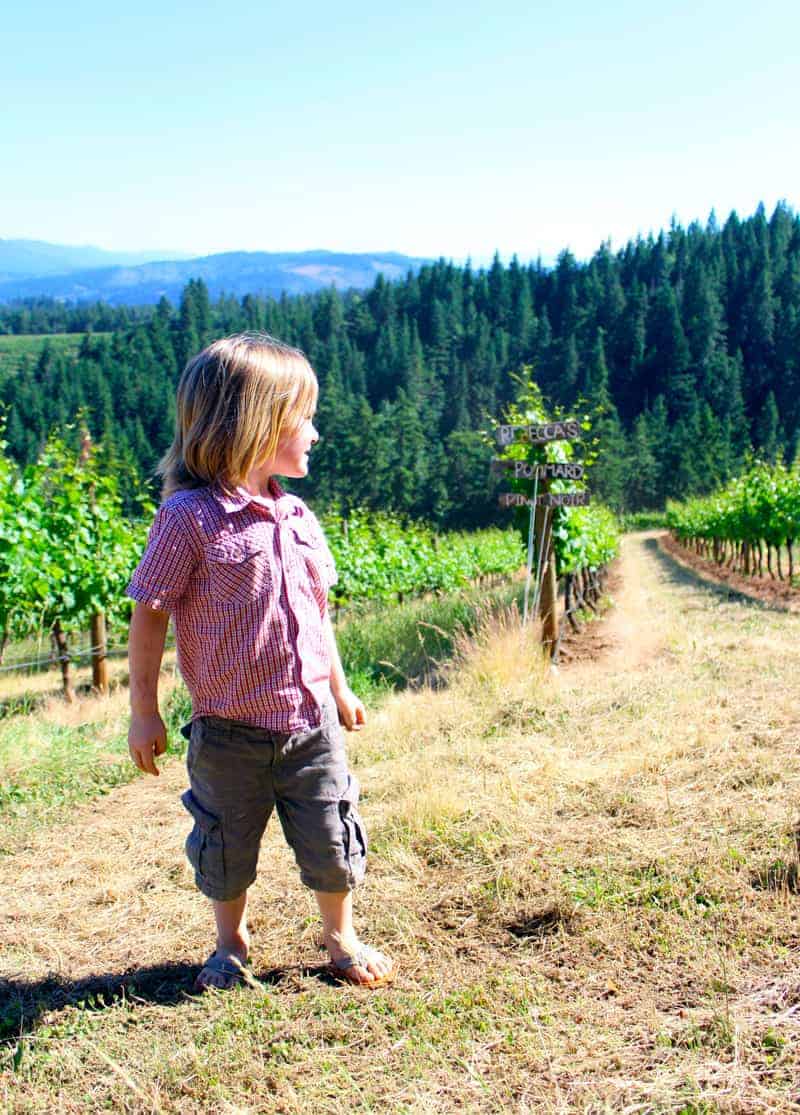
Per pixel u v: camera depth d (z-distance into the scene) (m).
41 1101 2.04
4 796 4.18
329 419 100.62
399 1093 1.97
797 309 137.62
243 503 2.24
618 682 5.73
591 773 3.88
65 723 6.03
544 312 151.00
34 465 9.12
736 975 2.27
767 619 9.17
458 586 18.31
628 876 2.85
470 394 126.00
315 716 2.33
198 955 2.68
